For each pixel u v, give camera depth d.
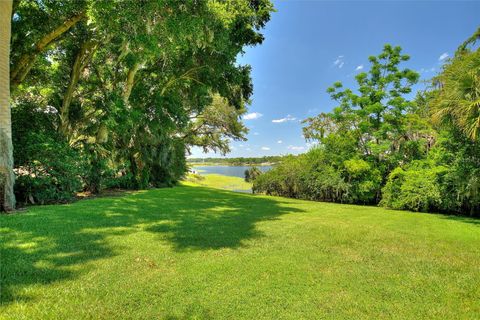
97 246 4.04
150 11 6.77
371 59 13.20
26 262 3.33
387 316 2.49
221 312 2.47
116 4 6.58
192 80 15.20
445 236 5.43
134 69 12.02
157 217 6.30
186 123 15.65
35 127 9.47
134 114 11.95
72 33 10.43
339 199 13.11
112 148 12.87
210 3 8.05
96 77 13.00
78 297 2.60
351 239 4.96
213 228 5.42
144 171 14.76
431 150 11.16
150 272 3.22
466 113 7.09
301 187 14.41
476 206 8.70
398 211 9.59
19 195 7.92
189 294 2.76
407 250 4.40
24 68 9.72
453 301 2.78
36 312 2.31
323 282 3.12
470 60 7.29
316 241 4.75
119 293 2.71
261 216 7.01
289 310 2.54
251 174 30.38
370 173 12.12
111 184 12.79
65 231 4.74
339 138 13.52
